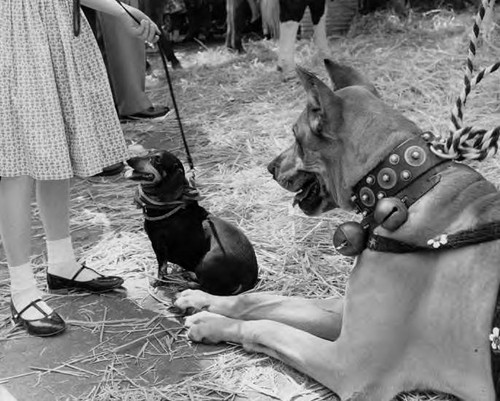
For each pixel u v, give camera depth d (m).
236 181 3.99
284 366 2.32
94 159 2.60
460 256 1.97
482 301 1.95
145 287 2.93
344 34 7.59
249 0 8.35
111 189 4.02
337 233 2.12
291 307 2.48
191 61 7.39
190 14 8.44
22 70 2.43
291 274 2.97
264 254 3.12
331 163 2.19
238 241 2.79
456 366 2.01
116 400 2.23
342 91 2.18
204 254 2.75
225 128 4.99
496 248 1.96
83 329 2.64
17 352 2.51
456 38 6.22
